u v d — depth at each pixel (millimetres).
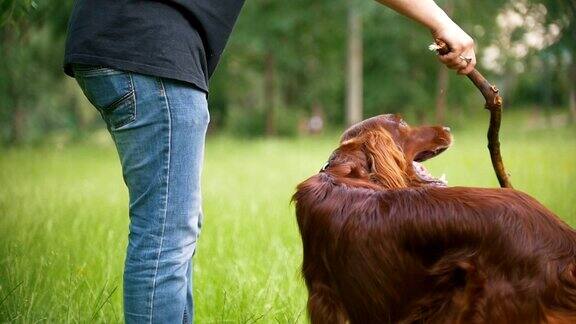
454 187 2822
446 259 2680
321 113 35094
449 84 31156
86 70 2645
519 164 11445
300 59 30922
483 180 9438
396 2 2838
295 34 28516
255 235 5727
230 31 2789
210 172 12789
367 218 2793
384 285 2760
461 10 23125
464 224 2660
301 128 32375
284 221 6391
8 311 3744
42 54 21234
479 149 15672
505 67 24359
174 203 2666
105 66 2596
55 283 4246
